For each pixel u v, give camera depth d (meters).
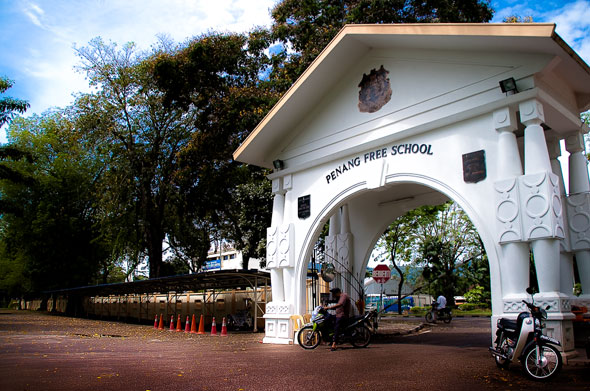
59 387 6.32
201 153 24.25
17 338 15.29
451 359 9.08
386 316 32.91
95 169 39.69
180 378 7.10
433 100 10.80
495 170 9.35
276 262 13.73
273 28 23.23
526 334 7.01
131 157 29.77
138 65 29.86
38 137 40.84
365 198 16.16
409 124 11.16
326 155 13.02
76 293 35.19
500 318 8.02
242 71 24.64
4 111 29.33
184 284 22.39
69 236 39.31
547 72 9.20
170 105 26.59
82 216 40.84
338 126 13.01
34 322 26.28
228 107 22.59
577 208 10.41
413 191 15.02
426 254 35.53
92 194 35.38
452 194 9.98
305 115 13.95
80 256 39.94
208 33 24.47
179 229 33.22
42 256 39.34
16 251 41.19
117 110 30.16
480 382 6.63
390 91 11.79
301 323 12.70
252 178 26.70
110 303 34.34
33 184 32.38
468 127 9.96
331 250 16.59
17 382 6.70
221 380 6.94
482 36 9.25
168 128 31.22
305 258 13.30
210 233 34.41
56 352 10.97
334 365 8.49
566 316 8.02
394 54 11.80
